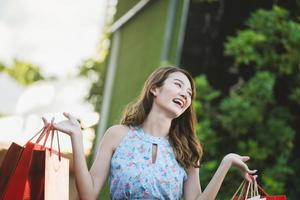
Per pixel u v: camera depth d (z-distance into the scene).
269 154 7.56
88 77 17.16
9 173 2.80
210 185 3.03
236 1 8.20
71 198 5.38
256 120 7.46
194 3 8.16
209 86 7.76
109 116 12.95
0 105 17.42
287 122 7.82
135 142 3.09
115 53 13.24
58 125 2.89
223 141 7.64
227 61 8.07
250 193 3.22
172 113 3.10
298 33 7.61
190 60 8.07
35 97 15.20
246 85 7.67
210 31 8.16
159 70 3.18
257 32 7.79
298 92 7.59
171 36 8.73
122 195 2.98
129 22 12.23
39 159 2.81
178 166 3.08
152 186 2.98
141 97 3.19
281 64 7.66
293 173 7.43
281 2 8.05
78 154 2.90
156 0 10.08
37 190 2.80
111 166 3.06
